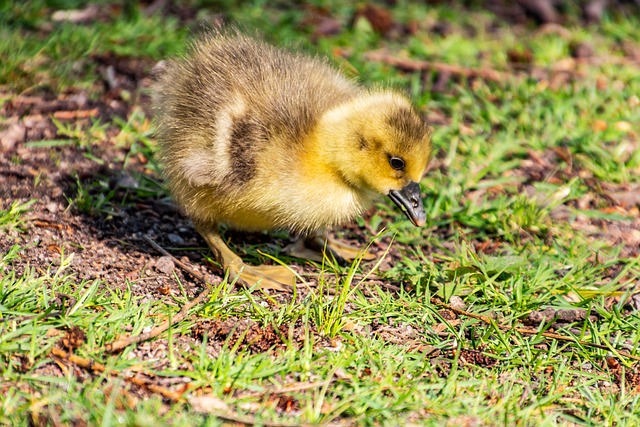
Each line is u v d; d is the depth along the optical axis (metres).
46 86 13.95
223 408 7.93
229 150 9.96
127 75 14.68
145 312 9.03
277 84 10.38
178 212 11.73
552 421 8.19
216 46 10.84
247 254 11.02
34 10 15.85
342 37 16.36
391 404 8.13
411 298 10.01
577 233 11.72
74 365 8.22
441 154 13.33
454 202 12.13
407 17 17.62
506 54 16.34
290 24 16.69
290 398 8.15
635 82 15.30
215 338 8.94
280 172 10.00
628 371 9.14
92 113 13.48
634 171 13.11
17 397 7.66
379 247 11.43
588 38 17.00
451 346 9.30
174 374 8.27
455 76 15.53
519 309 10.00
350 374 8.41
